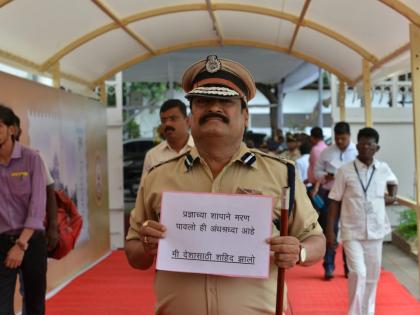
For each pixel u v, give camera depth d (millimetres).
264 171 2152
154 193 2217
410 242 7984
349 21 5715
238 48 10680
